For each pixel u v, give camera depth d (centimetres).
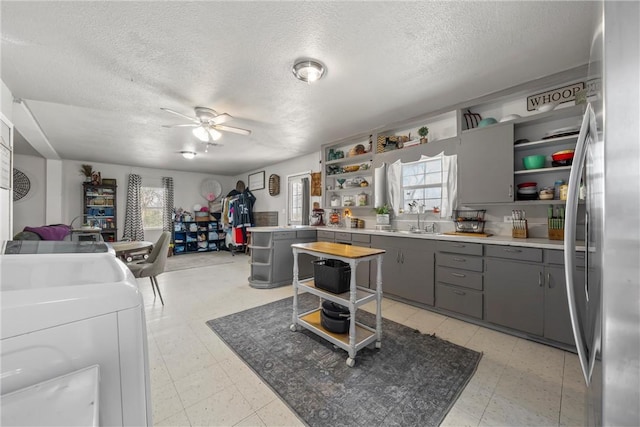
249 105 295
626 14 53
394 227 377
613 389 55
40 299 45
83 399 42
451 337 225
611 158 54
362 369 178
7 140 246
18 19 164
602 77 56
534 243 218
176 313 276
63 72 225
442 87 256
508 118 259
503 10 159
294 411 140
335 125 367
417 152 333
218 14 161
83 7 155
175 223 696
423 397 151
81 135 399
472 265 253
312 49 195
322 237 412
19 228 513
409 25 171
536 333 215
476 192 277
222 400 149
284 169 602
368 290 218
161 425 131
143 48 193
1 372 41
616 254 54
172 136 407
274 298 327
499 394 155
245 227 664
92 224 579
